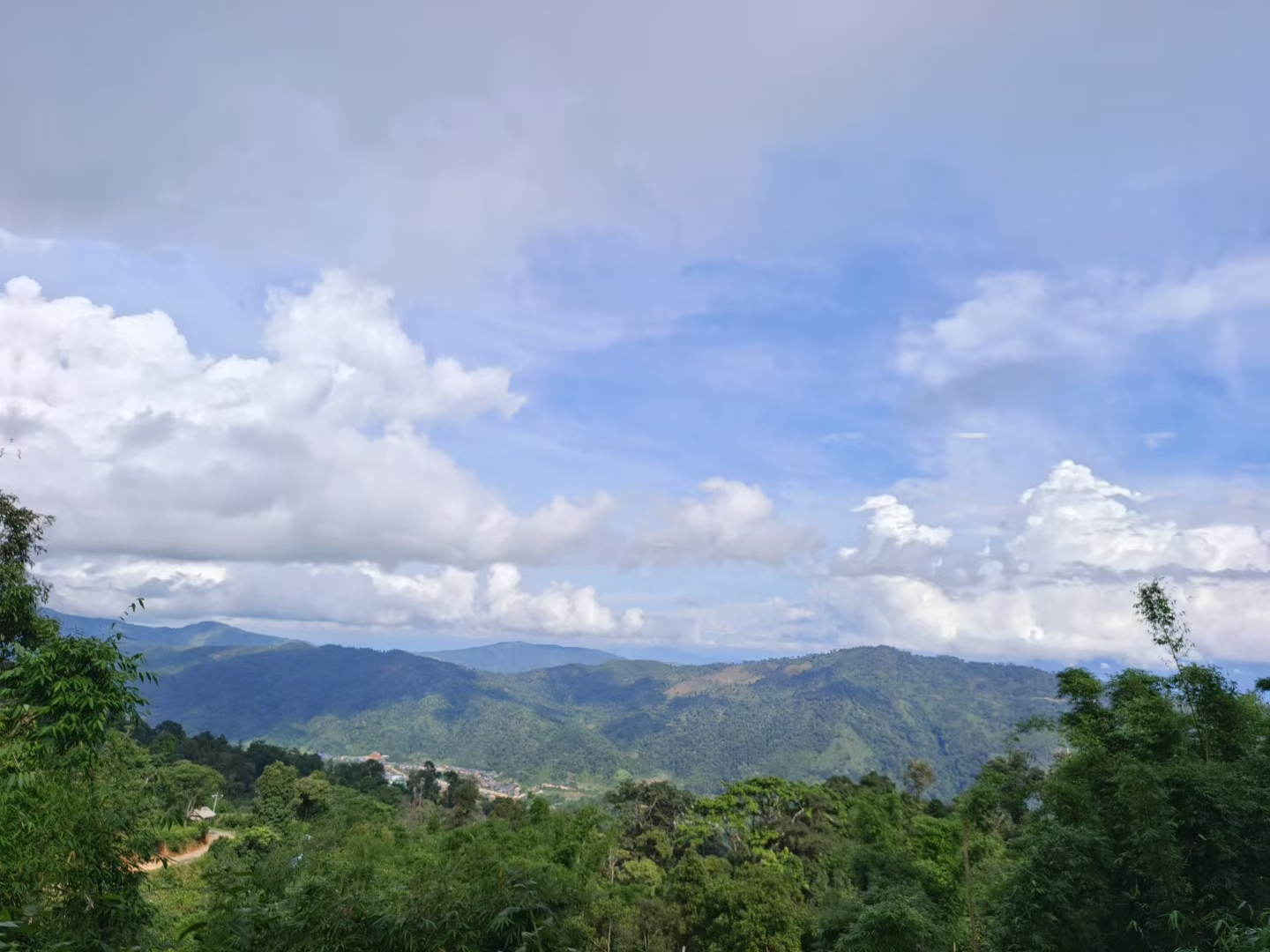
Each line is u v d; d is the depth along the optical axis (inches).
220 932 256.4
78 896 244.5
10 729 260.2
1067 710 651.5
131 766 307.9
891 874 903.1
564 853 1087.0
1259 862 441.4
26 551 564.7
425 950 255.0
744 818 1840.6
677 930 1234.6
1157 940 462.3
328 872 284.5
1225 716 548.4
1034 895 501.7
